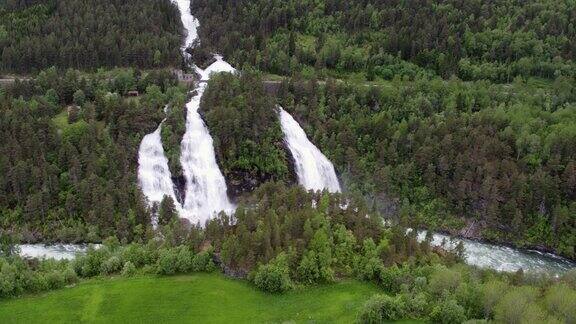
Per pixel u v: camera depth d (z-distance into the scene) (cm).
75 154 17512
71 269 13362
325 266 13675
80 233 16100
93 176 16762
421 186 19425
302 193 16312
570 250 17375
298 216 14425
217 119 19862
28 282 12862
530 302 11938
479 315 12269
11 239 14788
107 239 15062
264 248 13762
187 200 18862
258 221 14662
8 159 16850
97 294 12862
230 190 19138
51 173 17012
